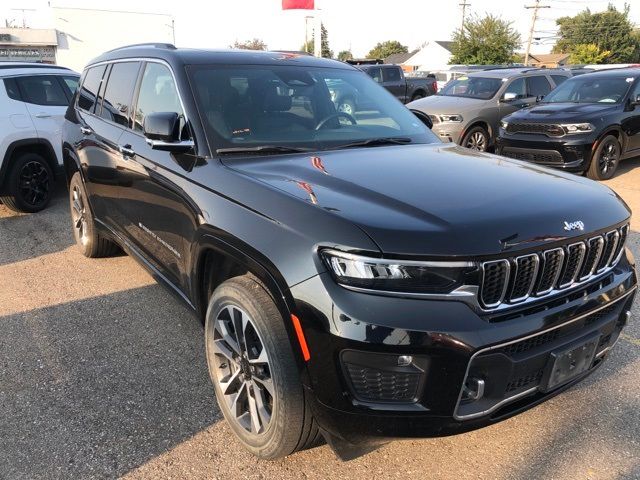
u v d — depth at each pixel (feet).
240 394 8.58
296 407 7.44
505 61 154.30
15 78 22.38
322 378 6.87
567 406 9.79
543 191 8.36
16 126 21.75
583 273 7.98
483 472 8.27
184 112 10.52
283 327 7.45
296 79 12.00
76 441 8.93
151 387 10.44
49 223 21.57
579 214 7.87
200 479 8.13
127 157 12.28
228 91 10.98
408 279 6.64
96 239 16.37
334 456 8.62
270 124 10.73
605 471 8.23
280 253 7.29
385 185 8.24
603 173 28.91
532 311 7.26
